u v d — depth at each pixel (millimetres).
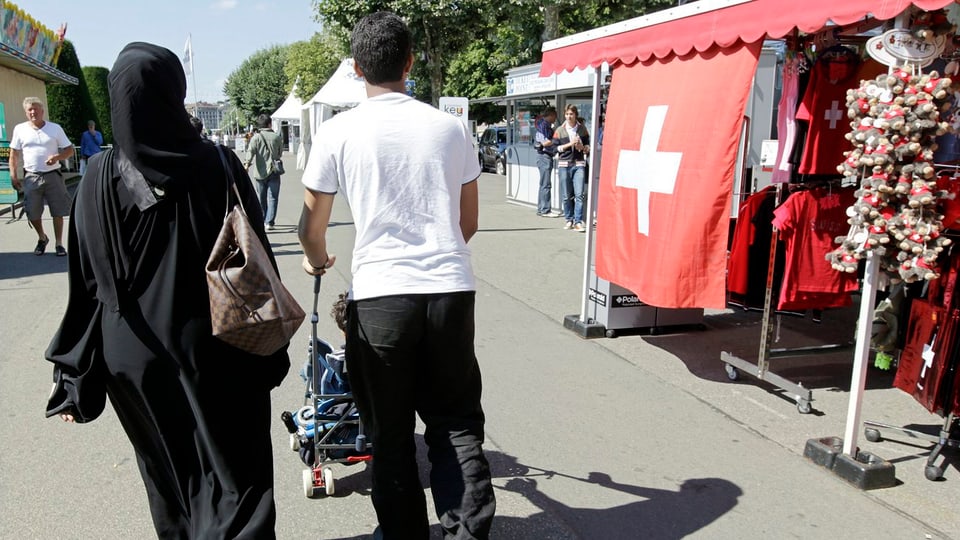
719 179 4469
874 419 4480
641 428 4305
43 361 5363
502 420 4398
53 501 3416
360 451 3471
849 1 3475
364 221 2494
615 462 3869
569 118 11828
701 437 4195
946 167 3754
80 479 3629
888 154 3355
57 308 6844
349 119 2516
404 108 2520
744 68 4293
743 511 3387
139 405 2410
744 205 5133
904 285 4113
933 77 3297
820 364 5562
